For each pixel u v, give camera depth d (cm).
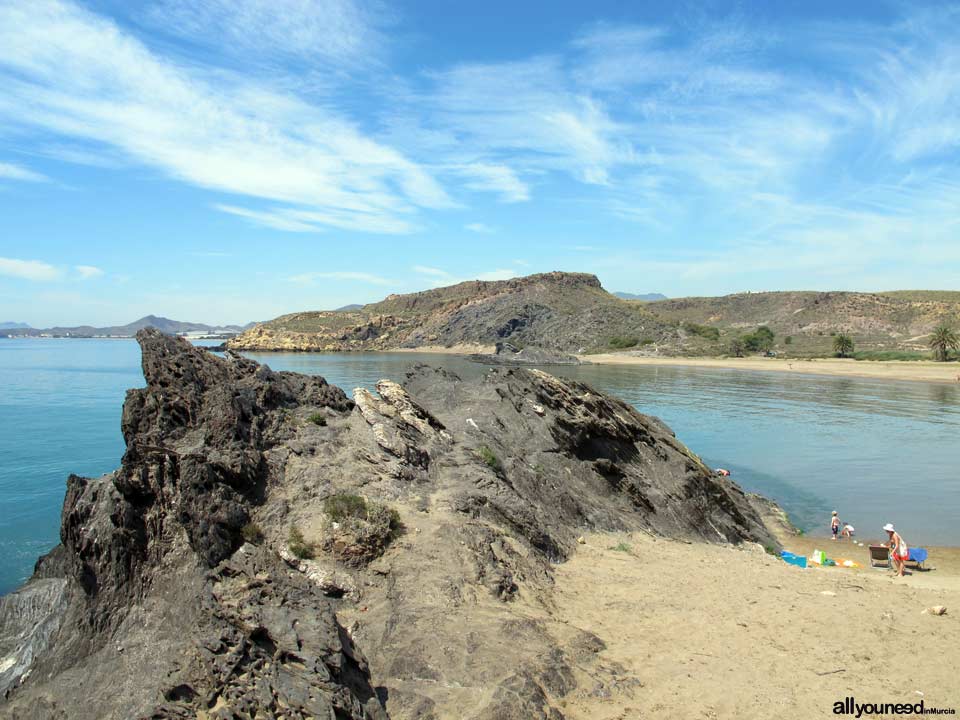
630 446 2066
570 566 1259
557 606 1032
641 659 852
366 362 12019
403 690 724
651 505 1853
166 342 1389
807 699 753
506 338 17338
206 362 1433
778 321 19575
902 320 16425
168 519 970
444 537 1110
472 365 10731
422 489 1334
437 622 858
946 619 1037
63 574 1001
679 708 729
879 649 902
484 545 1127
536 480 1611
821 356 12575
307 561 984
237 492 1112
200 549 938
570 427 1933
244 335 19538
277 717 593
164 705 616
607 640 909
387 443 1429
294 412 1502
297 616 730
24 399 5350
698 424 4381
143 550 945
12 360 11900
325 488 1195
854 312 17788
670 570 1302
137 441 1048
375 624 870
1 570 1602
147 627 852
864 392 6544
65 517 972
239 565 815
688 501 1931
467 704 696
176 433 1192
